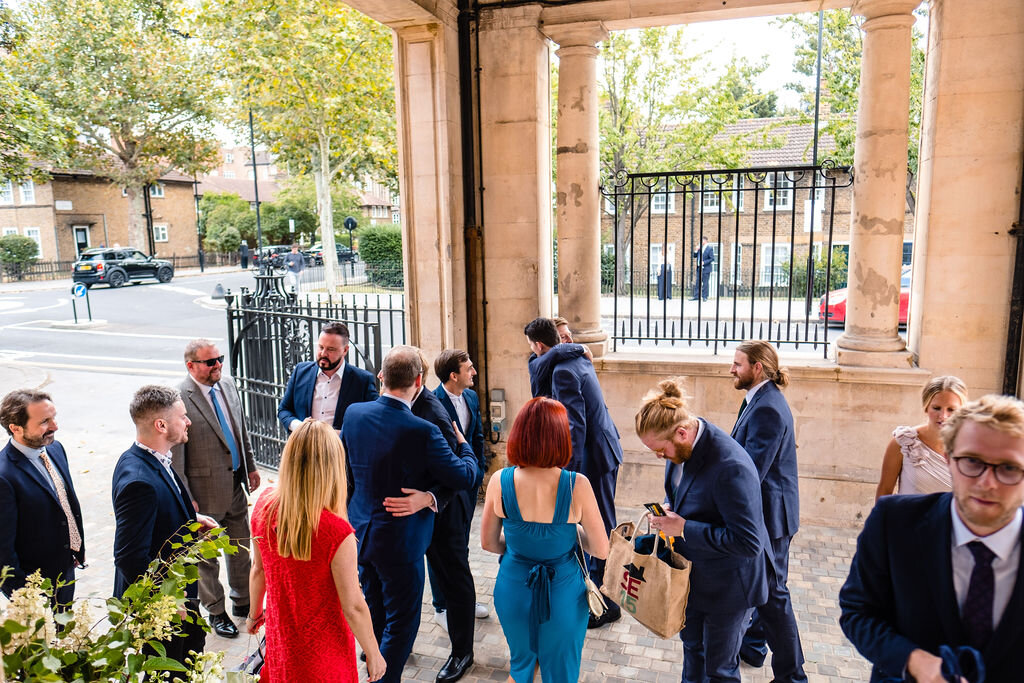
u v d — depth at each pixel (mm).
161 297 25781
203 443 4102
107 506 6328
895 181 5207
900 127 5148
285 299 7426
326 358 4641
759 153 20203
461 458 3701
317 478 2441
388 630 3512
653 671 3836
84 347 15445
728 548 2766
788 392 5566
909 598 1818
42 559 3385
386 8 5234
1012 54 4812
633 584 2904
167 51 33062
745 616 3006
